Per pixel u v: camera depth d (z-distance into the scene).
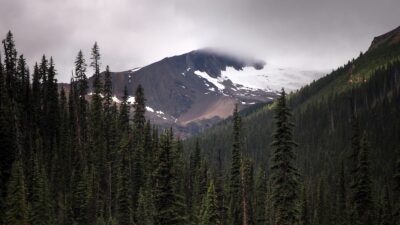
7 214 57.94
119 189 78.38
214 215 55.25
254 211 75.62
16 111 89.69
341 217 80.12
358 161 55.75
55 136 98.75
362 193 54.09
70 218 79.12
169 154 36.19
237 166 62.88
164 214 35.16
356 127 58.59
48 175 89.06
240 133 62.84
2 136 74.81
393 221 62.94
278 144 37.53
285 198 37.41
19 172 59.69
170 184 35.72
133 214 81.38
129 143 94.38
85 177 83.31
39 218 67.12
